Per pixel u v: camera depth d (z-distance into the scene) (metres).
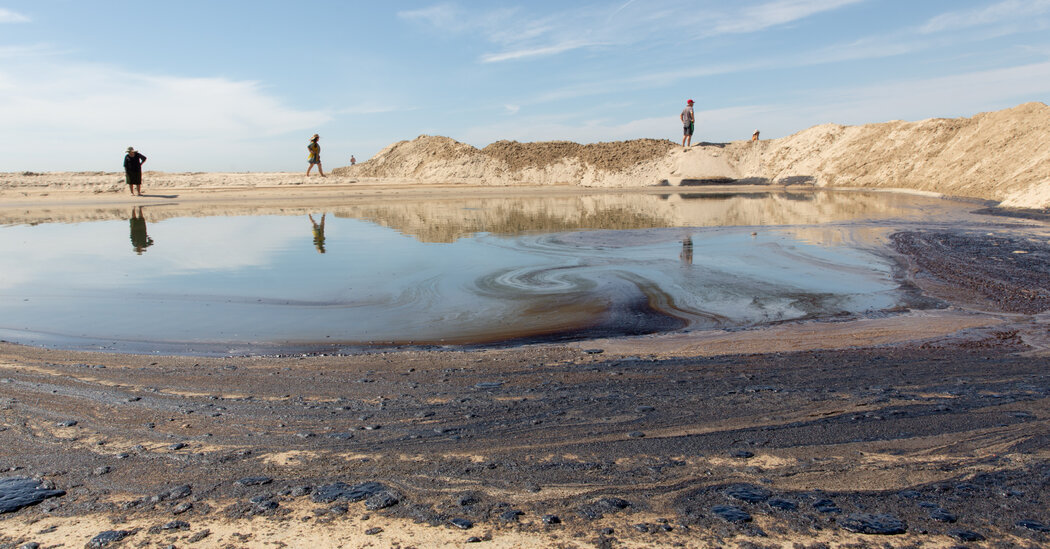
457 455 3.45
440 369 5.25
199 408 4.30
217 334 6.71
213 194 29.89
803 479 3.07
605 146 43.72
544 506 2.85
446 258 11.38
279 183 36.75
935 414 3.95
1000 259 10.42
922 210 19.53
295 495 2.98
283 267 10.57
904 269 9.84
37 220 19.17
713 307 7.71
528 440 3.66
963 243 12.24
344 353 5.98
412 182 40.75
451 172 43.44
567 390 4.62
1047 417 3.84
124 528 2.69
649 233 14.80
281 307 7.89
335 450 3.54
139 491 3.05
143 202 26.02
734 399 4.34
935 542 2.48
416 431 3.83
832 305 7.72
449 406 4.30
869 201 23.91
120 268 10.59
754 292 8.48
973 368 5.03
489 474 3.20
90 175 39.28
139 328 6.96
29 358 5.70
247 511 2.83
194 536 2.62
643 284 9.05
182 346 6.27
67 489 3.08
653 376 4.97
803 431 3.72
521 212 20.97
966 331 6.32
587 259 11.18
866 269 9.93
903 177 31.00
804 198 26.38
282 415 4.15
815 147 39.31
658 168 40.50
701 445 3.54
